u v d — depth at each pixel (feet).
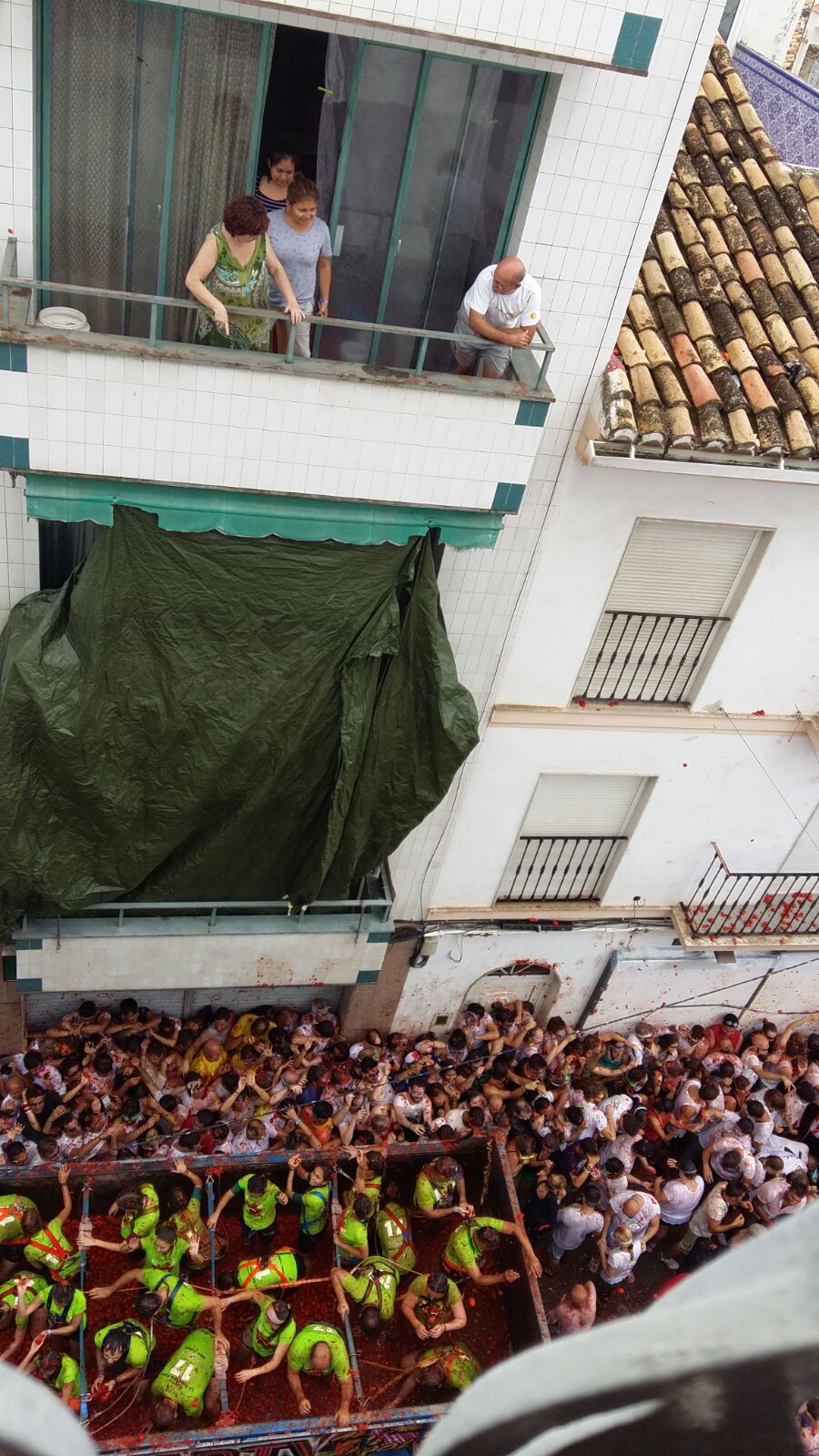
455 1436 2.80
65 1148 34.50
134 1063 36.99
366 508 25.26
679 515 30.83
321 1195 34.50
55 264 23.26
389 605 27.14
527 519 29.76
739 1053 45.93
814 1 45.70
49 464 23.17
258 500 24.62
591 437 27.55
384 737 29.68
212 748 28.63
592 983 43.62
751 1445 2.74
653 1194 38.96
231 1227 37.01
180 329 24.67
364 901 34.30
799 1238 2.81
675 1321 2.76
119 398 22.41
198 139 22.03
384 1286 33.45
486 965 41.52
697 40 22.33
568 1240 37.93
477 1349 35.94
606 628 33.55
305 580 26.25
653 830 39.40
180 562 25.53
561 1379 2.76
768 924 42.55
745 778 38.73
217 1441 28.99
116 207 22.70
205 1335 31.09
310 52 21.24
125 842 30.17
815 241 34.06
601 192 24.20
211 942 33.96
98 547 25.09
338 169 23.00
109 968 33.94
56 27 20.45
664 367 28.71
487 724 34.53
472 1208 35.88
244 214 20.70
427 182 23.58
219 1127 35.37
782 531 31.89
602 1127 39.42
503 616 31.60
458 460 24.71
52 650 26.35
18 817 28.58
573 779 37.65
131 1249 31.94
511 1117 39.52
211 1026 38.96
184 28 20.68
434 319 25.91
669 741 36.76
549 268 25.26
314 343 25.88
